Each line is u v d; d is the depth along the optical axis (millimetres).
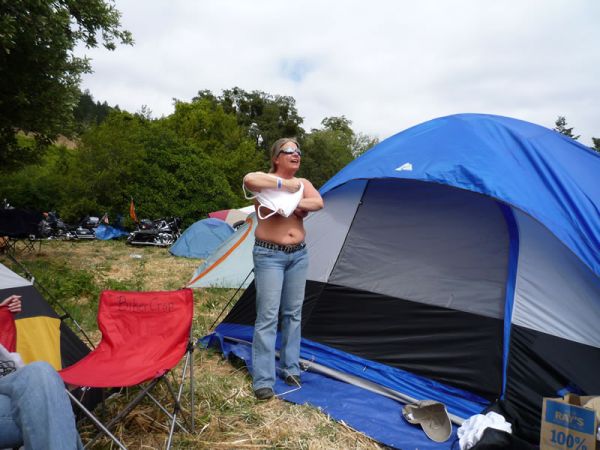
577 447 2312
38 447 1876
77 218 17844
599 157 4062
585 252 2939
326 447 2830
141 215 17969
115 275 8953
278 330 4215
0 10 7410
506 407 3074
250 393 3523
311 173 38062
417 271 3799
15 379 1988
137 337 2955
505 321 3326
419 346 3605
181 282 8305
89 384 2428
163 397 3322
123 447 2363
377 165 3773
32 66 8906
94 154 18031
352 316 3963
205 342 4523
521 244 3387
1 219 9430
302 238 3607
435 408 3188
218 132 29875
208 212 19094
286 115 41906
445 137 3752
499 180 3209
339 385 3668
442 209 3820
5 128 9477
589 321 3129
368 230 4098
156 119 30281
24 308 3166
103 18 9414
